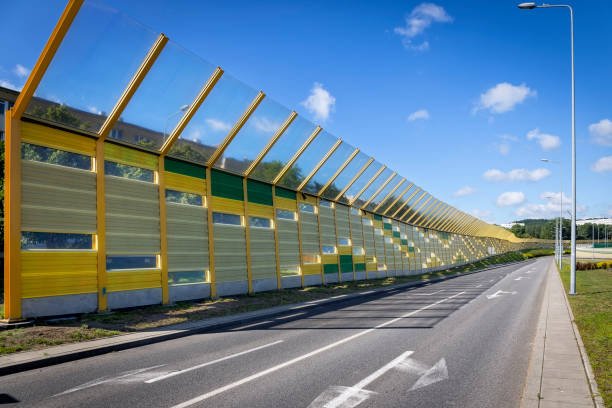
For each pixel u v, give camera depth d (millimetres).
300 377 6484
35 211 10883
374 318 12836
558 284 25719
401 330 10703
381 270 32750
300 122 19672
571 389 5770
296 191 22906
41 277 10750
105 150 12789
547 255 127625
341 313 14086
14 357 7355
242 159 18172
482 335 9992
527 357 7793
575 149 21672
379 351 8297
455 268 55562
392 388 5926
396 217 37562
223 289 16922
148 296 13586
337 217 27094
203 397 5531
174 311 13070
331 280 25250
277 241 20641
